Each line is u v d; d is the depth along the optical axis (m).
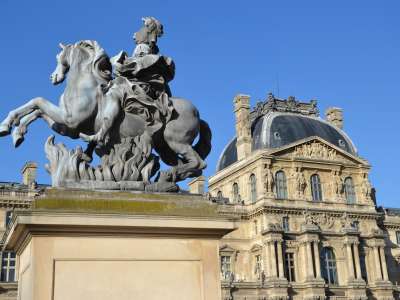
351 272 75.50
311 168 82.19
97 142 8.18
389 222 87.56
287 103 91.44
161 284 7.38
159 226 7.40
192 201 7.82
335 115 94.88
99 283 7.11
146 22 9.12
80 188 7.78
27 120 8.25
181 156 8.86
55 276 6.95
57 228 7.02
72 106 8.22
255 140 85.31
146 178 8.26
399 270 86.06
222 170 90.00
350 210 81.56
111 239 7.29
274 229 74.06
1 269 61.31
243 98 87.31
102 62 8.48
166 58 8.81
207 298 7.51
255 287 70.50
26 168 70.44
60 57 8.62
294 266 74.31
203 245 7.70
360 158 85.88
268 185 78.38
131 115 8.38
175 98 8.88
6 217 64.38
